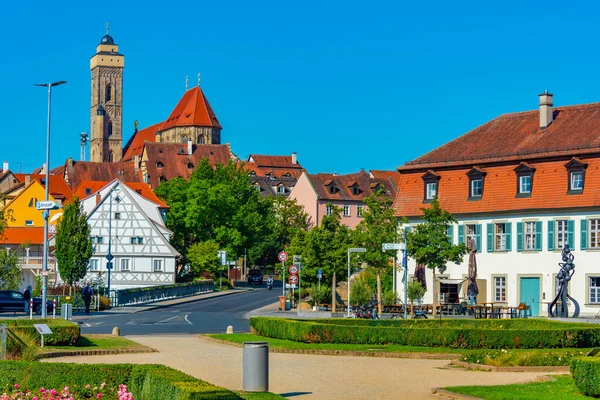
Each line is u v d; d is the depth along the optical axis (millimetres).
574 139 77562
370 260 74312
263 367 27453
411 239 68938
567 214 75500
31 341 40906
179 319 69250
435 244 68625
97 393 25875
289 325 46188
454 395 27688
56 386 26531
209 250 127688
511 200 78500
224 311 81562
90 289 77375
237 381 31047
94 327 59562
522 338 42781
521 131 82375
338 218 95812
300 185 163000
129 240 122312
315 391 29156
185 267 136000
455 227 81625
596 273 73812
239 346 44719
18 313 76375
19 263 109625
